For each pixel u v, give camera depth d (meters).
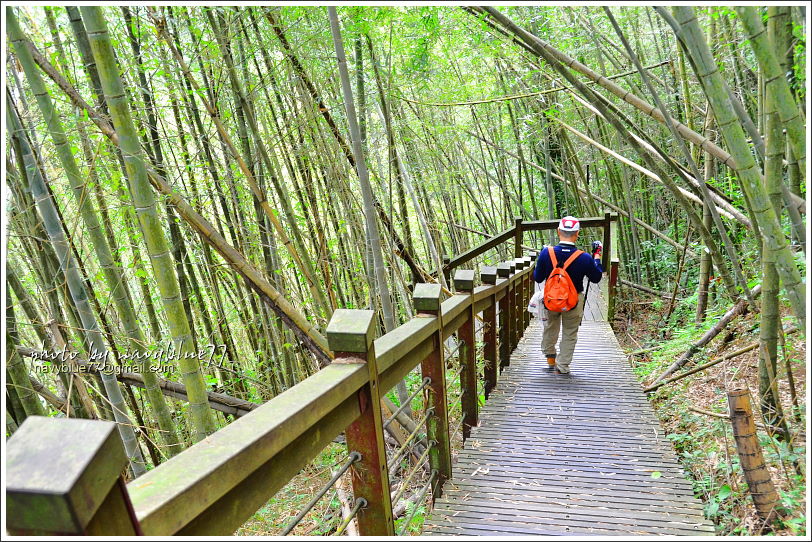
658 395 4.79
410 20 5.54
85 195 2.91
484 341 4.48
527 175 10.07
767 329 2.83
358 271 6.59
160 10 3.41
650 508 2.62
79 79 4.00
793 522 2.24
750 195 1.97
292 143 4.93
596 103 4.10
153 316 4.48
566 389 4.43
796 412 3.08
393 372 2.18
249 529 4.08
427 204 8.19
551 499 2.74
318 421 1.53
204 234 3.04
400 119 6.79
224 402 4.86
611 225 8.49
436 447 2.91
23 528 0.73
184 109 4.47
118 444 0.82
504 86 8.23
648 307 9.27
